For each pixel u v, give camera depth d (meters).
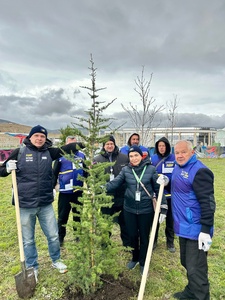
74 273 2.87
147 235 3.47
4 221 5.97
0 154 16.09
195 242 2.69
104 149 4.09
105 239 2.93
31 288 3.07
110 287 3.04
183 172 2.74
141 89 8.92
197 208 2.67
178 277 3.49
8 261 4.04
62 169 4.21
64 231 4.44
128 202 3.47
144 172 3.42
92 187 2.86
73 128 2.82
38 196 3.28
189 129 29.48
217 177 12.67
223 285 3.33
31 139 3.31
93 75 2.82
